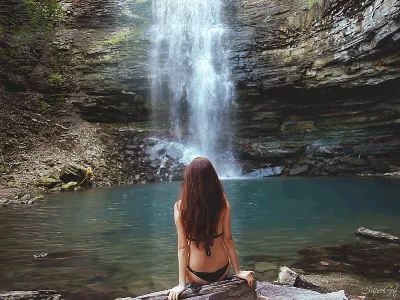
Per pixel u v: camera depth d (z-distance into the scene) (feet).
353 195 38.19
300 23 67.41
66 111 68.28
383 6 50.47
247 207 31.96
